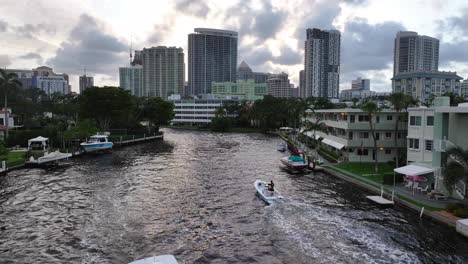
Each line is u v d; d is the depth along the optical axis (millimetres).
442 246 29984
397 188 46875
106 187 52344
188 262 27812
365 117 68938
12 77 95375
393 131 68500
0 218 37875
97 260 27969
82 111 117188
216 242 31625
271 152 95875
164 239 32219
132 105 135250
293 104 153125
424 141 48344
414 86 176625
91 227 35188
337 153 79500
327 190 49875
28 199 45312
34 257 28547
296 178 59000
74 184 54281
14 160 69812
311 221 36500
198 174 62969
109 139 110688
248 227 35250
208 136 156500
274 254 29109
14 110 134500
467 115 40750
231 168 69500
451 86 176500
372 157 69875
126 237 32625
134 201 44625
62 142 90938
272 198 43625
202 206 42469
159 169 68312
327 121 86875
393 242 30875
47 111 177875
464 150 38656
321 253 28953
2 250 29828
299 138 120188
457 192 40562
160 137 141000
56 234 33375
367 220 36594
